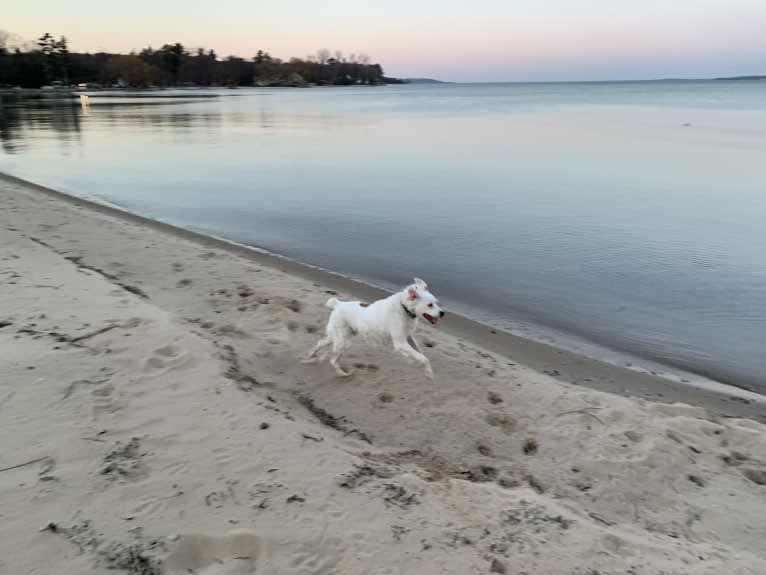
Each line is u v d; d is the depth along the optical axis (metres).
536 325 9.50
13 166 25.55
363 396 6.47
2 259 9.33
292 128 44.19
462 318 9.60
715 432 6.00
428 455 5.41
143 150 31.19
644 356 8.48
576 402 6.50
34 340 6.18
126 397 5.25
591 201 18.48
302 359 7.17
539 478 5.14
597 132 40.75
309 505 4.07
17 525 3.64
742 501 4.93
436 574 3.60
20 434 4.56
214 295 9.20
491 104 93.00
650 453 5.48
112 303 7.65
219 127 44.91
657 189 20.28
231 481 4.23
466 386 6.77
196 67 182.38
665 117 58.94
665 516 4.71
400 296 6.43
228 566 3.53
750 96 137.50
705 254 13.20
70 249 11.27
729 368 8.14
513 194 19.64
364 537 3.84
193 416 5.03
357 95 142.50
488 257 13.05
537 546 3.92
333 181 22.16
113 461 4.32
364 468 4.62
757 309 10.20
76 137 37.47
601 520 4.53
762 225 15.48
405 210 17.48
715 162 26.08
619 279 11.71
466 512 4.22
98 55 158.75
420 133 40.25
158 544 3.59
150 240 12.66
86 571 3.35
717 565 3.98
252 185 21.47
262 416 5.13
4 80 123.50
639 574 3.77
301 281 10.50
